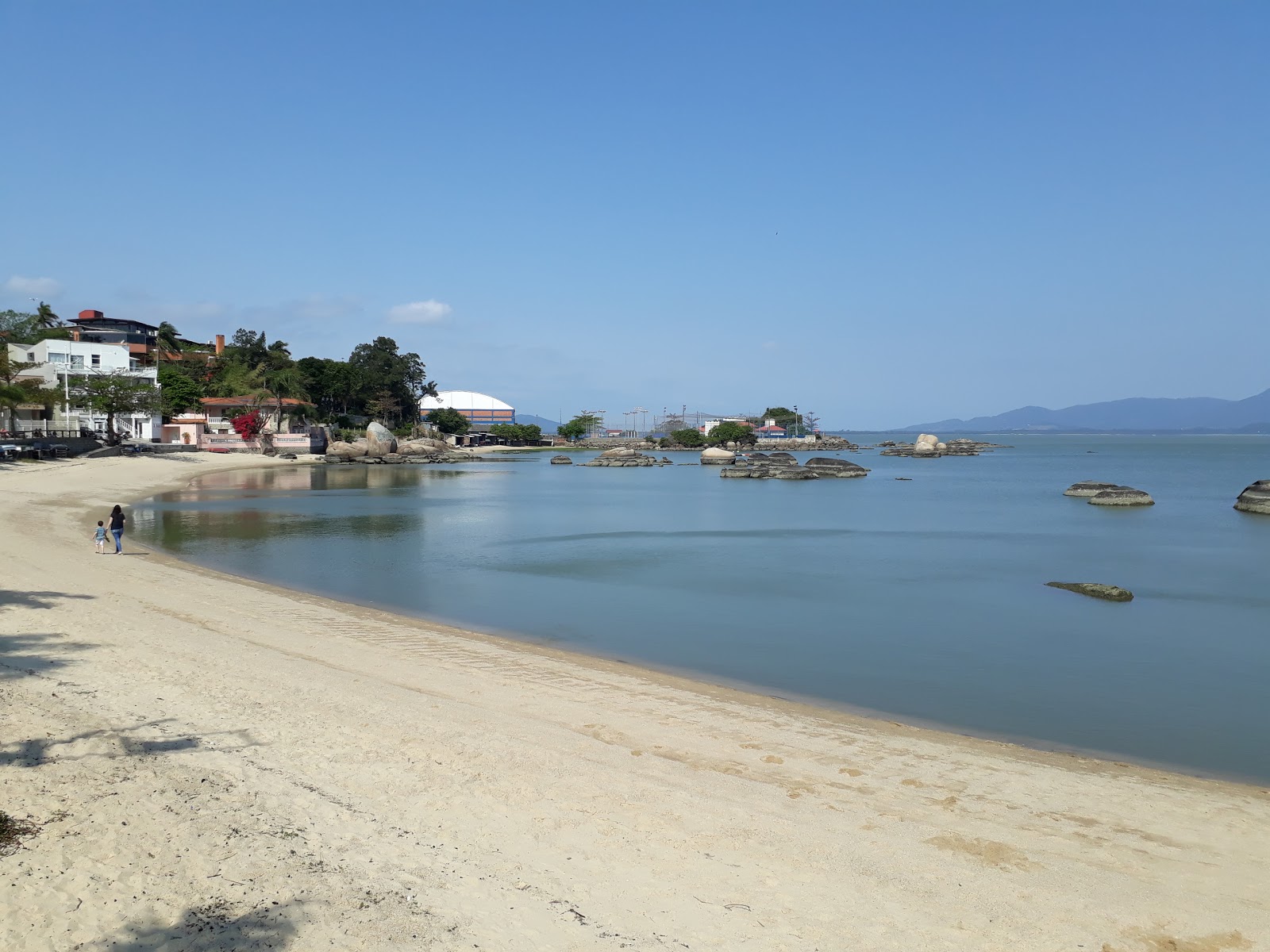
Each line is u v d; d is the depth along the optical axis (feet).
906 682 62.90
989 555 131.34
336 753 40.22
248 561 120.47
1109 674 65.46
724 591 100.68
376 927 25.67
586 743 43.98
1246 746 49.83
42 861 28.12
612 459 465.06
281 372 458.91
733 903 28.09
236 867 28.81
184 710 45.34
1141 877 31.09
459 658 64.44
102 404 320.29
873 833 34.09
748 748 45.06
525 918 26.68
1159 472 404.36
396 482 308.81
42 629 63.36
